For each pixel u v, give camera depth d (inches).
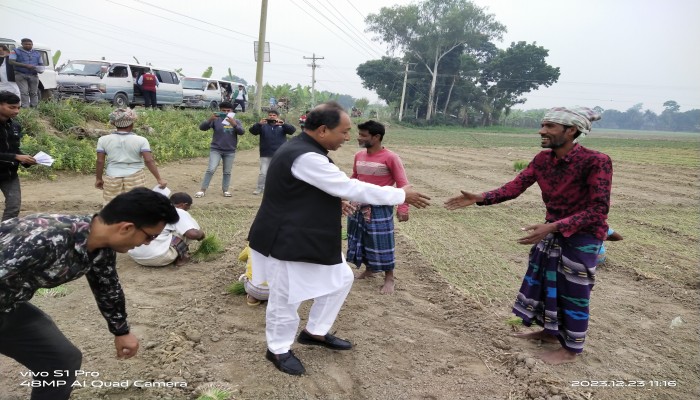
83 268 80.6
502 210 349.4
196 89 951.6
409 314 167.3
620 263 234.1
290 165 112.6
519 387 126.0
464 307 173.3
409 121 2348.7
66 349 93.0
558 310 138.1
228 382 121.6
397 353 140.7
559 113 127.0
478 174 545.6
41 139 406.0
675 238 288.5
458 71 2397.9
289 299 118.5
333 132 114.4
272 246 116.1
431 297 182.9
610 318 172.1
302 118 173.8
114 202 78.0
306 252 114.3
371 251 179.6
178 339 139.4
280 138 348.5
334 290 123.8
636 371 137.3
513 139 1499.8
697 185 511.5
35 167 369.1
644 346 152.7
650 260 242.7
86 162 401.1
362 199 115.0
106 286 90.0
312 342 139.8
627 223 327.3
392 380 127.0
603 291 198.8
